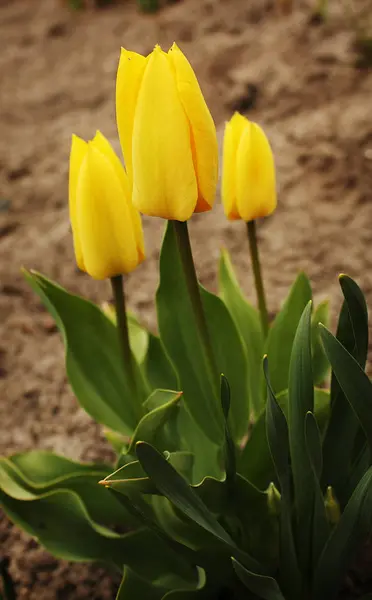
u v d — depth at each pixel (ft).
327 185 3.87
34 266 3.72
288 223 3.68
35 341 3.30
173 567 2.13
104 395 2.18
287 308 2.18
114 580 2.38
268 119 4.49
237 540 2.12
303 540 2.05
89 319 2.17
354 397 1.86
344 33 5.10
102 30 6.33
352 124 4.19
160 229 3.82
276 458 1.90
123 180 1.86
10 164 4.56
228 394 1.85
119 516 2.17
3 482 2.08
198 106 1.70
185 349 2.15
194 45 5.50
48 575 2.42
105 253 1.87
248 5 5.82
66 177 4.38
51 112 5.23
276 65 4.89
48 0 7.25
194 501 1.86
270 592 1.96
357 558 2.30
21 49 6.30
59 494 2.09
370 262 3.36
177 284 2.13
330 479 2.08
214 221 3.80
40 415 2.93
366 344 1.95
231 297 2.35
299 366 1.87
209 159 1.74
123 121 1.74
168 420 2.03
